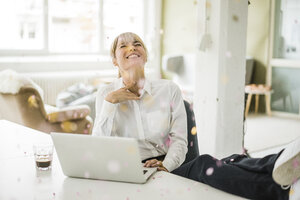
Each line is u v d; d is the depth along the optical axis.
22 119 4.00
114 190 1.39
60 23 6.90
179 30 7.64
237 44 3.49
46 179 1.52
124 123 2.04
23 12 6.42
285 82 6.61
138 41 2.02
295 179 1.25
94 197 1.33
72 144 1.47
